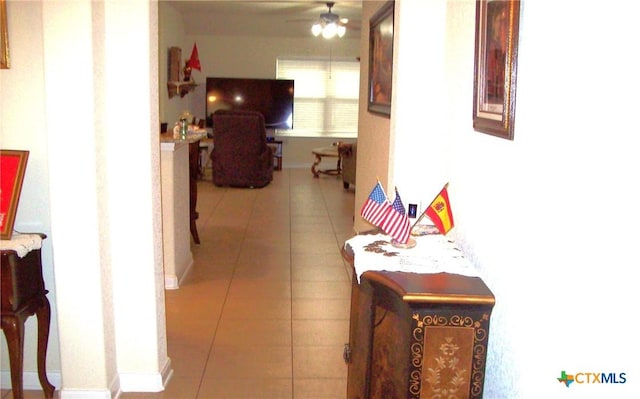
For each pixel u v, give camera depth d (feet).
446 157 9.04
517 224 6.03
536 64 5.59
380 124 14.57
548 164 5.35
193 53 30.94
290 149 35.12
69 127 8.23
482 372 6.14
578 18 4.85
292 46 34.01
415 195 9.55
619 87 4.55
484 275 7.10
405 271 6.74
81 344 8.75
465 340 6.06
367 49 16.80
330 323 12.19
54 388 9.17
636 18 4.40
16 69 8.71
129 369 9.35
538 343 5.53
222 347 11.00
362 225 17.65
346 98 34.78
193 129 19.10
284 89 33.42
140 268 9.11
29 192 9.04
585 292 4.94
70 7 7.98
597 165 4.76
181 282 14.55
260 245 18.17
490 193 6.92
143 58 8.57
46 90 8.16
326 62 34.35
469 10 7.97
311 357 10.65
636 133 4.48
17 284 8.20
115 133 8.75
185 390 9.44
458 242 8.30
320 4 26.14
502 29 6.42
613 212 4.69
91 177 8.36
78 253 8.52
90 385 8.85
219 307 12.98
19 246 8.13
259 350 10.91
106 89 8.63
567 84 5.02
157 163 9.24
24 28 8.63
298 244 18.38
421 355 6.06
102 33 8.43
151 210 8.97
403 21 9.21
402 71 9.33
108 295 8.95
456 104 8.52
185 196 15.26
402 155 9.52
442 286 6.26
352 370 7.75
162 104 27.09
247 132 27.37
